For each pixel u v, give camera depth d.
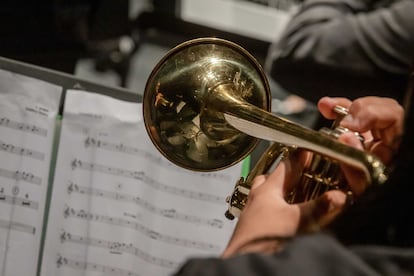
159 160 1.47
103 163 1.43
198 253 1.46
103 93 1.46
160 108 1.28
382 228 0.84
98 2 2.30
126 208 1.44
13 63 1.41
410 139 0.88
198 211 1.47
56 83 1.44
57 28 2.11
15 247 1.36
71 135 1.43
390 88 1.97
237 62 1.29
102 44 2.38
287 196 1.05
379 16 1.98
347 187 1.03
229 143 1.28
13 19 2.05
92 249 1.41
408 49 1.93
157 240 1.45
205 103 1.26
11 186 1.37
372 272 0.78
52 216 1.40
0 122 1.38
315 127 2.04
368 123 1.15
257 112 1.16
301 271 0.78
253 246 0.92
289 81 2.06
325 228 0.88
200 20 2.51
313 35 2.01
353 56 1.97
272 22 2.57
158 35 2.49
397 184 0.86
